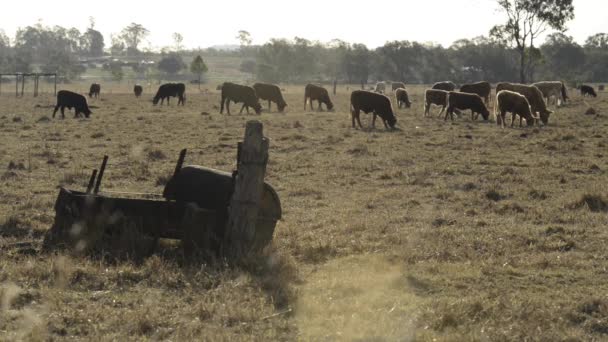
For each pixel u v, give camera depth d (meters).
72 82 149.62
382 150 26.08
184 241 10.91
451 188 18.91
